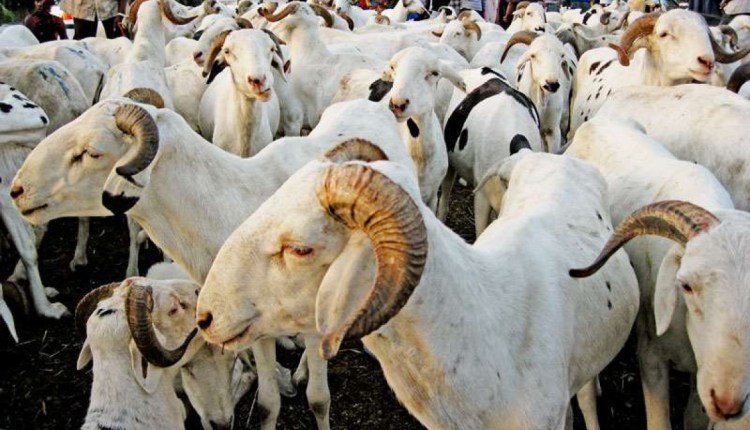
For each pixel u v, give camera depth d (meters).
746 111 2.08
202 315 1.18
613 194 1.84
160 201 1.62
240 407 2.00
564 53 3.16
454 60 4.20
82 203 1.59
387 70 2.46
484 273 1.28
